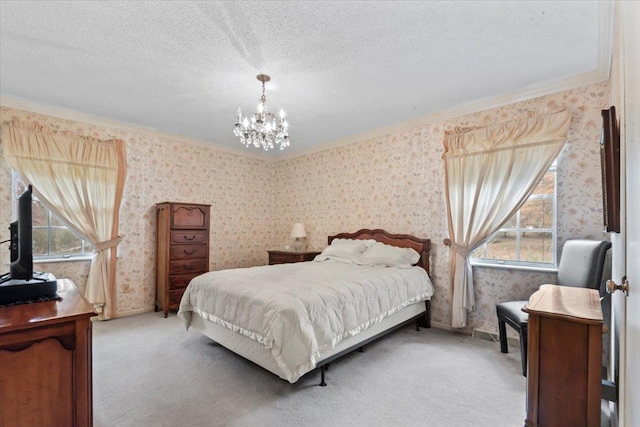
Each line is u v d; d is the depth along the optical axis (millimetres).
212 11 1909
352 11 1915
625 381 1194
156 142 4340
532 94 3021
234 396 2148
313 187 5133
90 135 3768
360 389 2242
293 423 1864
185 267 4168
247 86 2932
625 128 1193
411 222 3924
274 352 2066
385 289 2902
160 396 2145
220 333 2703
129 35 2146
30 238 1641
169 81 2828
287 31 2107
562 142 2801
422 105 3432
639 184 801
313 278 2838
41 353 1237
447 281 3600
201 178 4812
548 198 3035
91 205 3688
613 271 2055
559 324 1489
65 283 1990
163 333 3369
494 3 1855
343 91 3059
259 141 2873
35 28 2062
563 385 1475
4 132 3186
